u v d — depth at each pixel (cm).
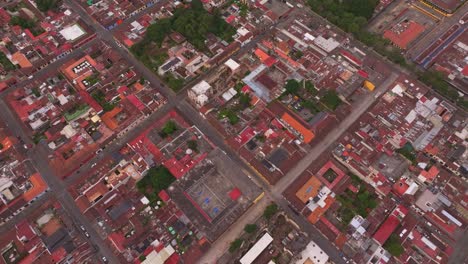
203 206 17488
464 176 18100
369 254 16212
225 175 18088
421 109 19975
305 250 16388
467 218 17025
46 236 16912
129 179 18375
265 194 18225
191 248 16662
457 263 16175
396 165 18362
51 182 18575
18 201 17612
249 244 16775
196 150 19000
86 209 17512
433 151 18738
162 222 17212
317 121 19725
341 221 17250
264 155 18912
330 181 18338
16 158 18988
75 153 19175
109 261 16488
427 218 17188
